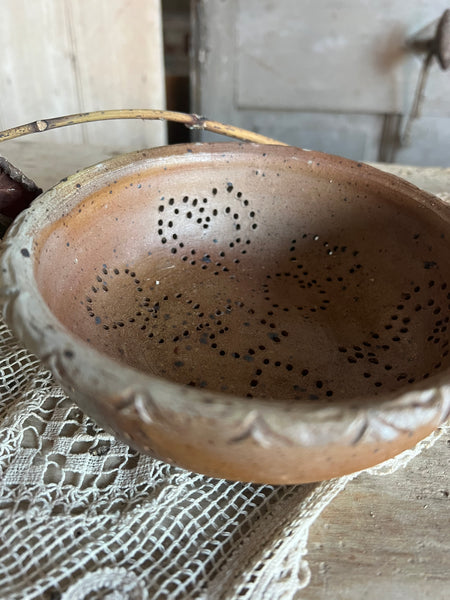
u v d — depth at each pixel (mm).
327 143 579
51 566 163
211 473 154
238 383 197
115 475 194
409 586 168
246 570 163
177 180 239
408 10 483
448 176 387
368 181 241
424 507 191
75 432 205
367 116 558
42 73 510
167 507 183
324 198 250
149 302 224
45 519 176
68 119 247
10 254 164
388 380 201
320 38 506
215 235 252
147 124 540
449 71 512
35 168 364
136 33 495
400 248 234
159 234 240
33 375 226
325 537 180
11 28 484
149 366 198
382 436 134
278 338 216
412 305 222
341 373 203
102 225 219
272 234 255
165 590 160
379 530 183
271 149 248
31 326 144
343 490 196
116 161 225
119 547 171
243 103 553
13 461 193
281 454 134
